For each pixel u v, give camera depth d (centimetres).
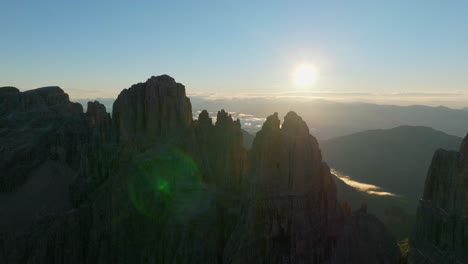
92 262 7369
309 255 5916
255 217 6059
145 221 7244
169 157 7762
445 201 5275
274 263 5884
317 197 6284
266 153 6197
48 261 7438
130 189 7538
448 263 4994
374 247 6206
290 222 6050
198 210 7031
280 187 6153
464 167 4997
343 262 5875
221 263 6544
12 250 7725
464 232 4900
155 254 6856
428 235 5466
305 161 6147
